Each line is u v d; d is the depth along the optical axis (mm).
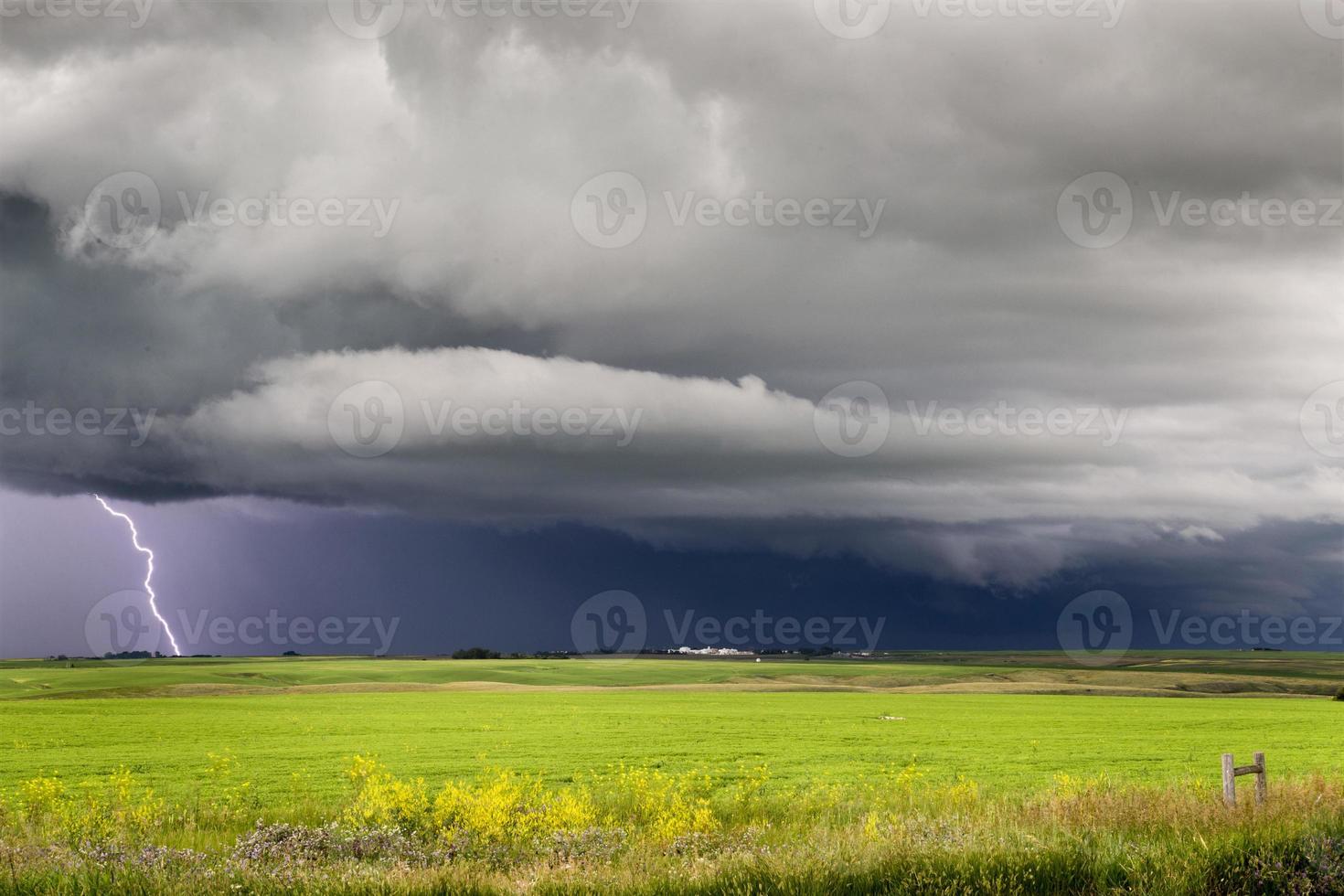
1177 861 12125
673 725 63469
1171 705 97125
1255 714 80312
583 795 21219
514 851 16094
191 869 12695
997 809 17578
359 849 16109
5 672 157875
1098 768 39469
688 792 26641
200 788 32219
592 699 102688
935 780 34812
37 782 20484
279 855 15188
